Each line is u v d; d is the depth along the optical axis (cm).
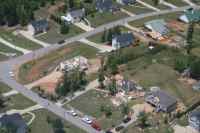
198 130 19738
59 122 19125
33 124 19288
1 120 18750
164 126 19738
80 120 19775
